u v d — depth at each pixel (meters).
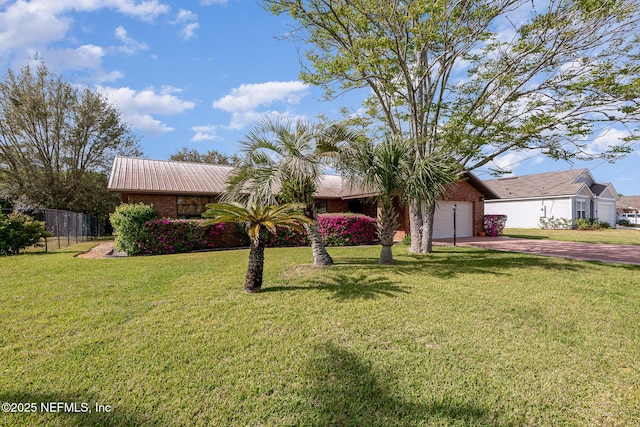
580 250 11.38
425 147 9.81
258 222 5.40
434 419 2.29
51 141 21.28
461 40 8.18
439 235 16.73
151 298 5.01
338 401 2.48
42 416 2.29
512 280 6.26
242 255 9.67
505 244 13.67
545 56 7.89
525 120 8.32
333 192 17.67
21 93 19.48
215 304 4.72
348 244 12.92
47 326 3.87
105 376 2.79
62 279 6.25
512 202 28.30
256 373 2.87
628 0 6.83
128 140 23.86
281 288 5.62
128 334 3.66
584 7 7.02
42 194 20.30
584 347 3.39
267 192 6.64
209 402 2.46
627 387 2.67
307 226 7.67
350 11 8.08
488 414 2.34
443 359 3.11
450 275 6.66
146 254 10.30
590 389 2.64
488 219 18.22
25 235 10.65
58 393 2.55
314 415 2.33
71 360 3.05
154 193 13.52
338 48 9.55
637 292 5.48
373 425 2.23
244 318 4.16
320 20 8.80
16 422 2.22
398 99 9.19
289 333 3.71
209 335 3.65
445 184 7.54
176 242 10.69
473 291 5.45
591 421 2.27
